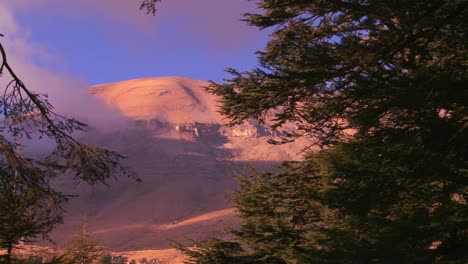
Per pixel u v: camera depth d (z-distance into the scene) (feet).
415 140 21.09
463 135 20.20
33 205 22.20
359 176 21.91
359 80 24.97
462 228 21.72
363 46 24.13
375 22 25.94
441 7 21.99
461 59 22.82
